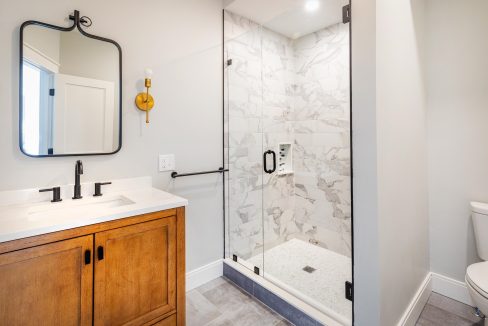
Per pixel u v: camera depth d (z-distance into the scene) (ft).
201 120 6.73
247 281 6.46
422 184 6.08
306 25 7.75
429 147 6.50
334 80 7.38
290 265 7.07
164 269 4.32
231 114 7.35
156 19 5.85
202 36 6.67
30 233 3.05
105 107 5.18
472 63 5.85
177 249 4.48
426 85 6.43
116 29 5.30
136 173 5.65
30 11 4.37
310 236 7.95
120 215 3.76
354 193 4.36
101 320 3.66
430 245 6.60
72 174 4.86
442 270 6.44
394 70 4.65
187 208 6.55
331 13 7.03
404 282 5.11
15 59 4.26
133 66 5.54
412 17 5.56
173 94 6.18
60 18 4.66
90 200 4.67
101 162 5.19
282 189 8.57
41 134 4.51
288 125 8.72
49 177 4.62
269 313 5.68
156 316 4.24
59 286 3.31
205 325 5.30
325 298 5.47
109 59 5.20
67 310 3.38
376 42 3.99
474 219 5.68
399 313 4.89
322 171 7.66
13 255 2.98
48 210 4.13
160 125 5.99
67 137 4.77
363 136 4.19
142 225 4.03
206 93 6.81
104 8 5.13
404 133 5.11
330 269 6.79
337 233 7.01
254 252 7.87
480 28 5.74
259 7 7.00
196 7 6.55
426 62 6.43
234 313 5.67
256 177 7.97
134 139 5.60
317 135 7.87
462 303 6.07
